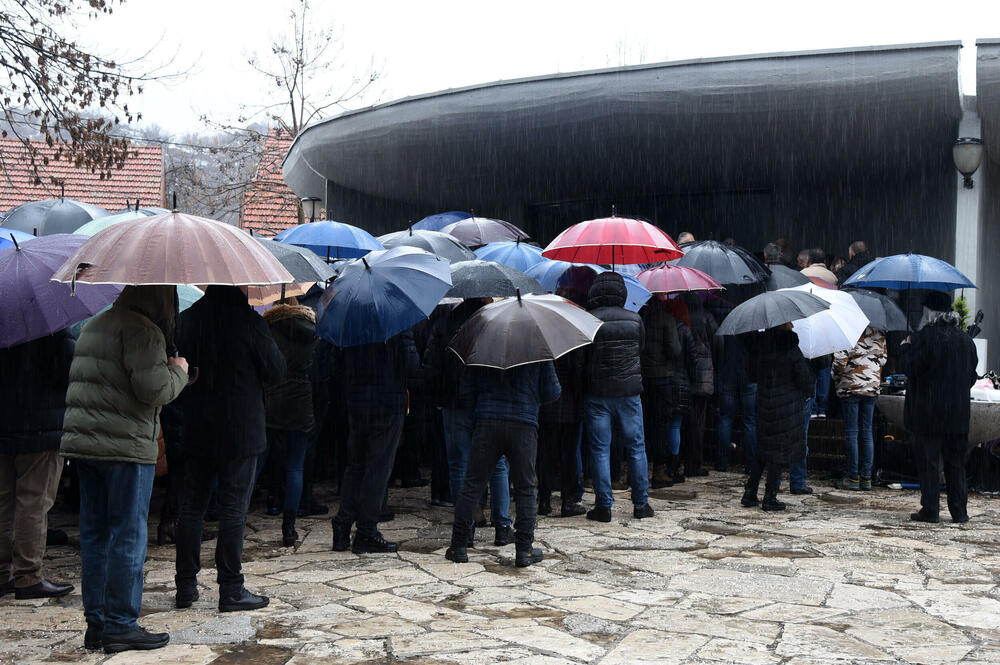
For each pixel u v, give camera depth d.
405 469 9.38
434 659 4.12
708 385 9.73
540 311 5.79
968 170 11.97
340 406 8.23
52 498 5.29
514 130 13.90
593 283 7.74
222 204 30.81
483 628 4.59
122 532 4.24
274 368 4.90
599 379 7.43
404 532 7.11
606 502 7.50
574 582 5.57
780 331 8.00
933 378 7.45
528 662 4.07
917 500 8.69
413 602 5.10
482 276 6.38
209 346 4.77
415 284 5.76
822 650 4.25
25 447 5.04
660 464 9.24
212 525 7.25
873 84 11.80
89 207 9.81
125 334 4.16
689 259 9.91
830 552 6.45
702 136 13.06
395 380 6.18
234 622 4.70
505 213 17.61
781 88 12.16
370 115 15.16
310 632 4.53
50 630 4.61
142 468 4.25
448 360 6.58
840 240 14.73
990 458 9.04
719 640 4.40
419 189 16.62
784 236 15.30
